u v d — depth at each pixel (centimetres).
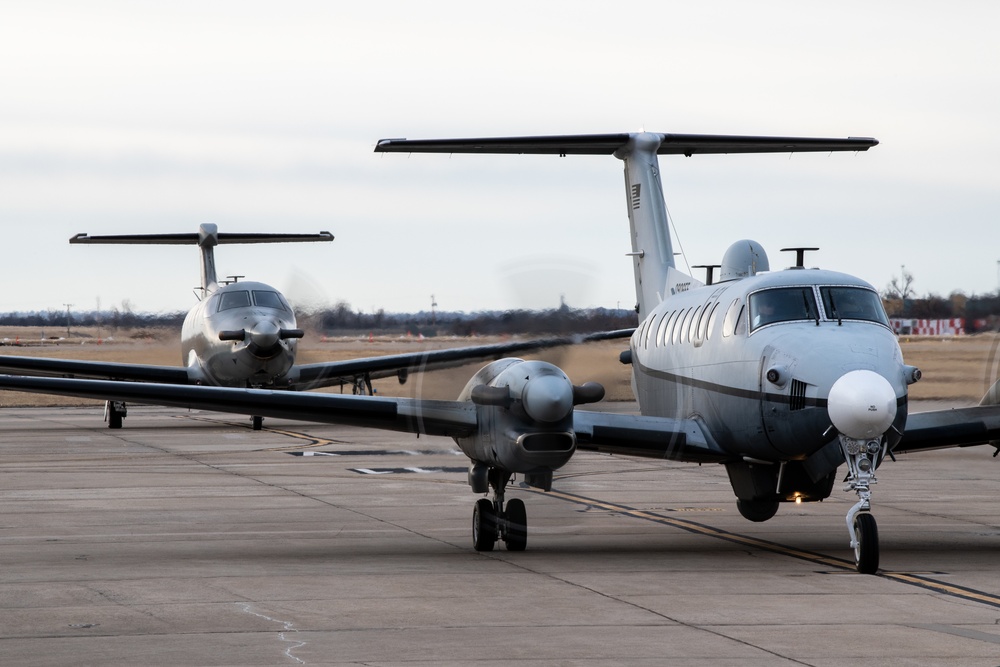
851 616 2283
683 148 4662
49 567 2872
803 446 3017
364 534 3547
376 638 2080
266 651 1978
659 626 2188
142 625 2183
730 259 3750
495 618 2258
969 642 2056
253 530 3631
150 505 4272
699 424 3453
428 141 4219
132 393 3228
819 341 2992
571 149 4525
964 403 3894
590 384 3123
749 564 2962
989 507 4372
